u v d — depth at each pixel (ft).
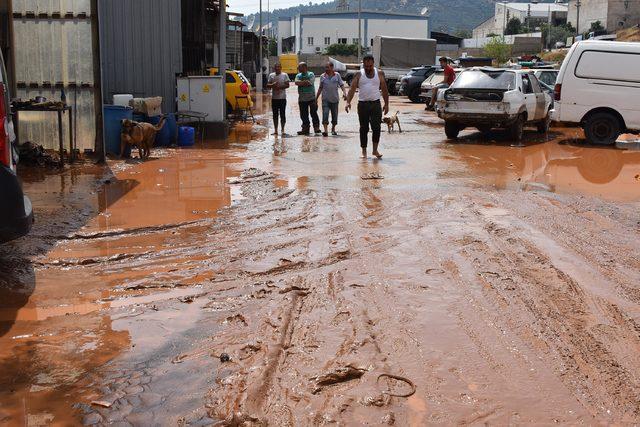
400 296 17.02
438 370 12.98
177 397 11.94
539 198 29.55
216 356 13.62
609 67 50.85
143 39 53.52
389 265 19.61
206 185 32.09
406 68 132.77
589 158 43.73
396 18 347.77
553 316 15.74
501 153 45.75
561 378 12.69
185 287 17.84
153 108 46.93
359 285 17.85
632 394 12.12
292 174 35.60
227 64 121.29
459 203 28.22
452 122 53.36
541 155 44.98
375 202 28.37
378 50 133.39
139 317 15.76
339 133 58.80
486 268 19.29
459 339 14.42
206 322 15.44
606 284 18.08
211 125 53.31
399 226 24.26
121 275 18.84
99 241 22.20
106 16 52.85
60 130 35.86
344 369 12.88
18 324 15.33
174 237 22.74
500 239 22.45
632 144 52.70
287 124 68.49
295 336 14.60
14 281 18.28
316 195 29.78
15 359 13.47
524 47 265.54
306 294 17.19
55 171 35.37
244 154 43.86
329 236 22.84
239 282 18.20
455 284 17.93
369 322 15.33
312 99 57.00
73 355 13.67
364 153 42.83
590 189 32.27
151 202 28.12
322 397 11.96
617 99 50.72
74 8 37.88
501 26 403.34
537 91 57.57
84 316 15.83
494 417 11.27
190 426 11.00
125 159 40.70
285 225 24.41
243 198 29.09
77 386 12.34
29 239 22.15
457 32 485.97
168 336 14.66
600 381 12.60
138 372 12.91
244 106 73.05
